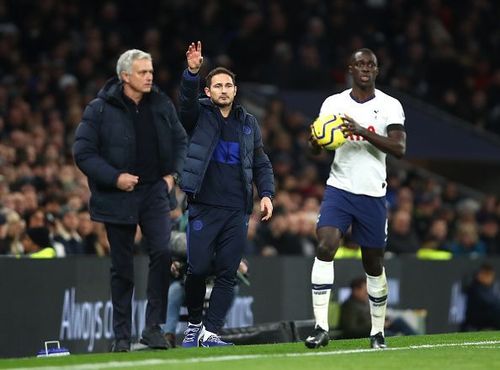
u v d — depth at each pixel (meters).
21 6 65.12
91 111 27.91
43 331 35.88
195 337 31.00
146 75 27.61
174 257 34.72
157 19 72.31
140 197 28.08
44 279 35.91
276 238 50.00
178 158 28.61
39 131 50.50
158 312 28.17
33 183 43.12
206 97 30.31
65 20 67.19
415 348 28.81
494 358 26.47
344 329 42.91
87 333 37.47
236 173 29.92
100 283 38.03
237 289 41.09
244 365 24.38
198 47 28.69
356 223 28.69
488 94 82.75
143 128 28.09
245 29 74.31
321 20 78.38
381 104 28.55
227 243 29.94
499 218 66.31
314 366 24.39
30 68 60.41
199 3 73.44
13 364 24.75
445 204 70.50
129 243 28.31
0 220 38.62
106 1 70.81
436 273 50.06
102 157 27.91
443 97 81.94
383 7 82.31
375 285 29.16
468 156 77.94
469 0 86.00
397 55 81.81
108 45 65.38
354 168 28.34
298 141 67.44
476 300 51.34
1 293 34.59
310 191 59.94
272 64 75.00
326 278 28.48
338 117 28.14
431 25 82.81
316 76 75.88
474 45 84.25
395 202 64.06
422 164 80.31
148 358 25.81
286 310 43.69
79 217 41.62
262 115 72.94
